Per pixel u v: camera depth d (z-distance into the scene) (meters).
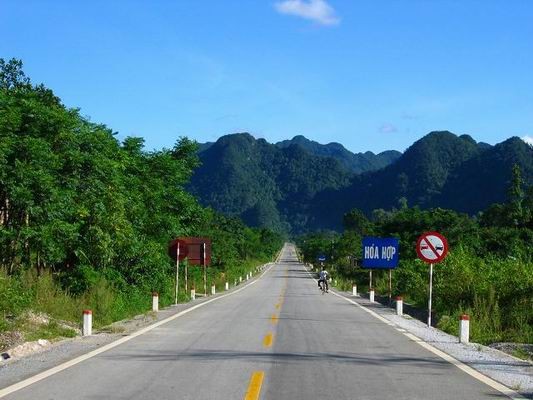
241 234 111.31
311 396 8.19
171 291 31.08
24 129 19.09
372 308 26.91
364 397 8.19
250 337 14.91
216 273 55.03
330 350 12.81
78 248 21.23
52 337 14.08
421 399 8.15
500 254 50.09
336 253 90.50
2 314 14.41
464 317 14.61
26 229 18.05
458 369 10.65
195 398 7.97
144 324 18.09
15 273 18.70
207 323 18.50
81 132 21.27
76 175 20.89
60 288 19.69
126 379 9.23
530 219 70.31
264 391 8.45
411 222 62.38
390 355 12.27
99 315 18.98
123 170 26.70
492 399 8.24
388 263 35.47
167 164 32.94
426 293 27.58
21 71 26.88
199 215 36.59
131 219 26.89
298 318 20.73
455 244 51.97
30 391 8.33
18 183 17.67
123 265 25.73
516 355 13.85
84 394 8.17
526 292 20.97
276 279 69.56
